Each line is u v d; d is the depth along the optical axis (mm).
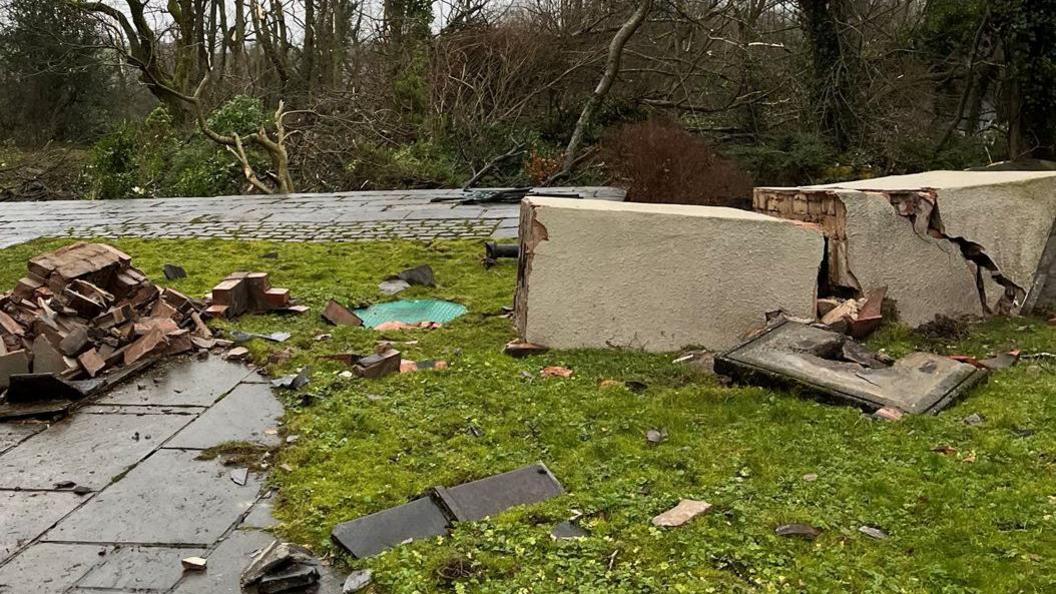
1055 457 3623
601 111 19094
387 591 2787
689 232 5379
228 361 5441
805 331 5051
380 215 11164
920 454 3682
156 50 20922
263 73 25328
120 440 4219
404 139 19000
